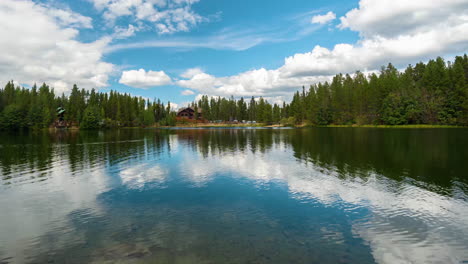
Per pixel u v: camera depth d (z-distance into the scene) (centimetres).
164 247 777
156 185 1511
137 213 1066
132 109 14925
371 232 871
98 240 832
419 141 3566
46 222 986
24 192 1387
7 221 1000
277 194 1306
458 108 7538
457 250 754
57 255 744
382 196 1246
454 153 2462
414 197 1223
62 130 10544
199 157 2555
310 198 1234
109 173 1847
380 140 3872
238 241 811
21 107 10750
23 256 743
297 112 13288
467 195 1243
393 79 10019
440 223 937
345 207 1109
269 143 3841
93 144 4053
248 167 2000
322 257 714
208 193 1339
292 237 838
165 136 5991
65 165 2170
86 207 1147
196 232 880
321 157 2402
